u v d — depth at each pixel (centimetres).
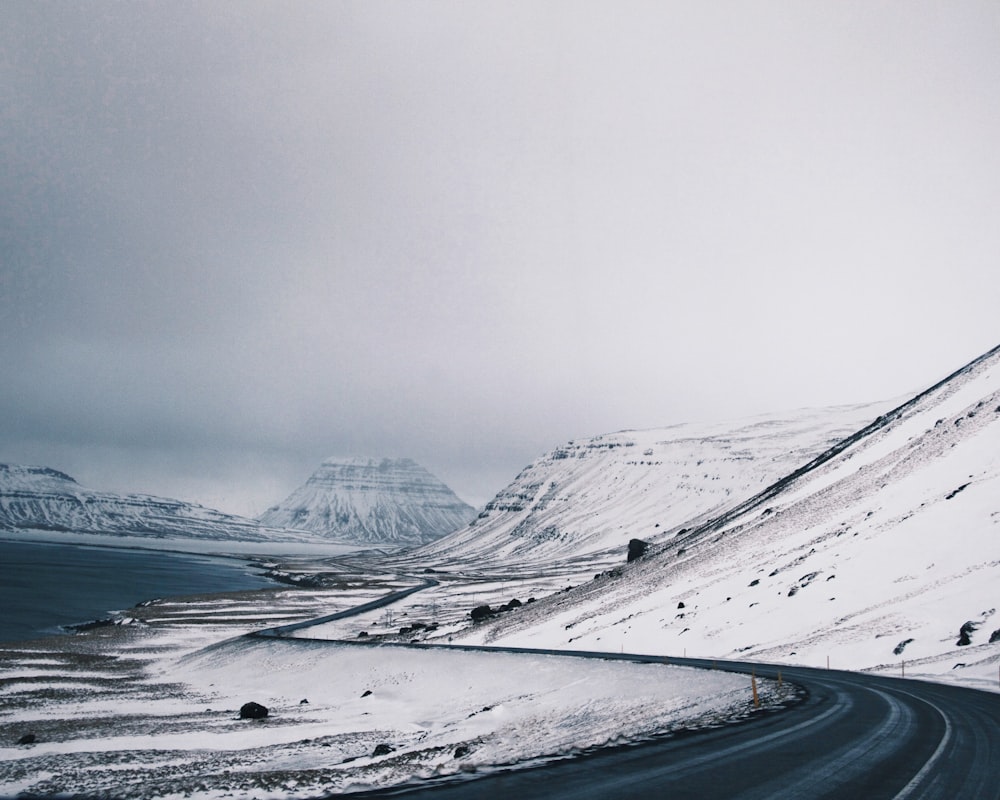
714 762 1477
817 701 2355
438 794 1275
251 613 13675
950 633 3694
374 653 6694
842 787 1263
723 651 4997
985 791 1238
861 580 5141
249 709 5025
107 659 8288
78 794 2662
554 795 1228
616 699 3359
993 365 9181
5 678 6556
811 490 9219
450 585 17525
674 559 9369
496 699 4588
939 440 7594
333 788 1902
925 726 1862
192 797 2273
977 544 4822
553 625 8069
